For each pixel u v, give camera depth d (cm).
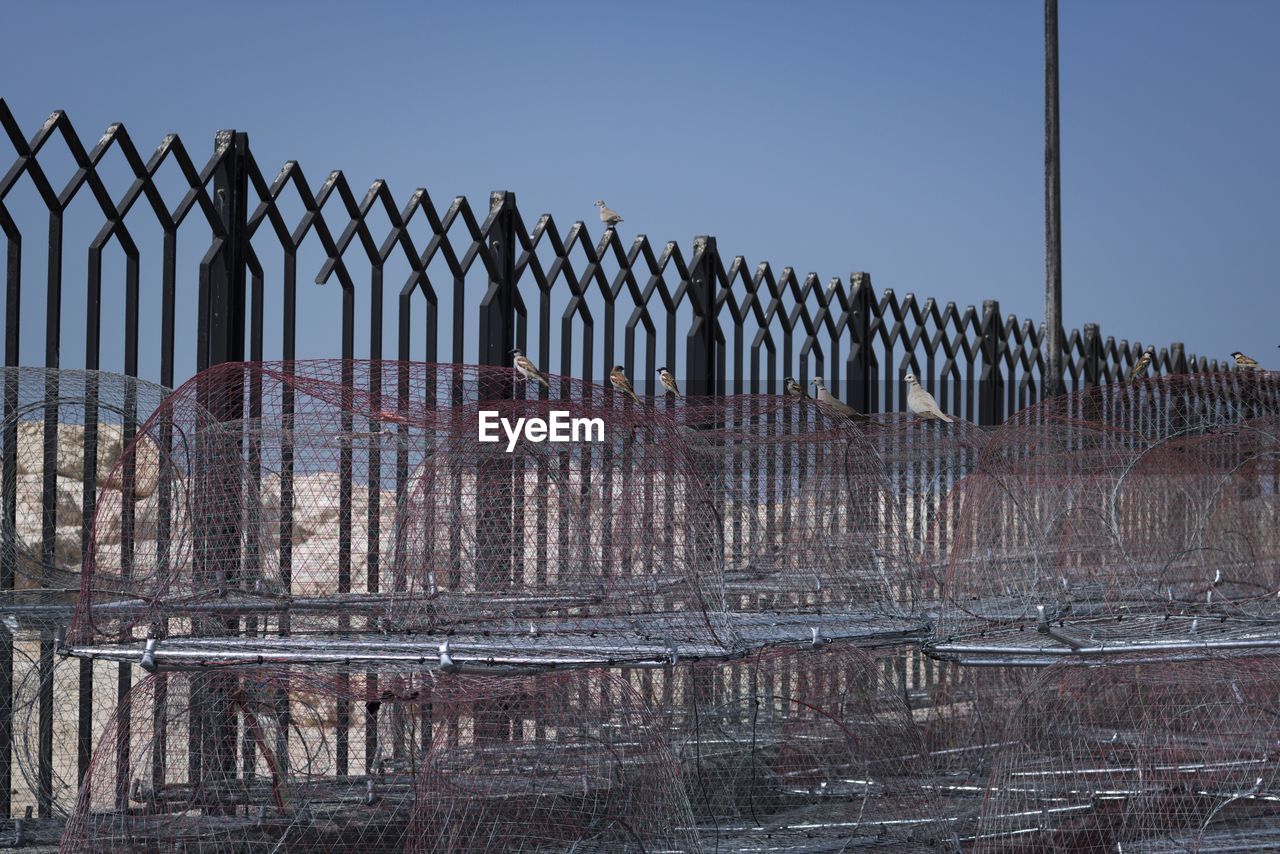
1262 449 604
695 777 487
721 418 517
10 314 446
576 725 380
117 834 364
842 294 754
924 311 830
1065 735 439
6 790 443
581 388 431
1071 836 438
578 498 403
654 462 397
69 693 479
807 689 512
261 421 415
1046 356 902
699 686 522
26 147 449
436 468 411
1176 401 652
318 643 356
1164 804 438
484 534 412
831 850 439
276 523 434
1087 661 400
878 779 486
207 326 475
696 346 655
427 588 408
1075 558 539
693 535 391
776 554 502
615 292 615
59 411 439
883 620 465
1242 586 568
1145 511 588
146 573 414
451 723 377
